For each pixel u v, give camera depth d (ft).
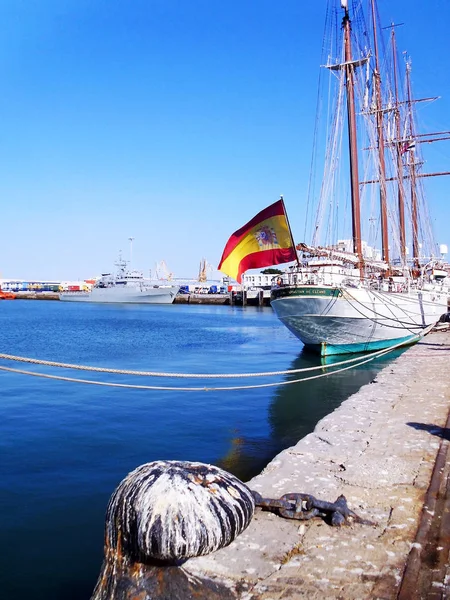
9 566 25.35
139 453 44.52
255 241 85.35
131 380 83.76
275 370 95.86
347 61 114.52
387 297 105.09
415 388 48.14
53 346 142.10
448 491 22.72
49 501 33.53
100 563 25.73
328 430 33.19
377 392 46.24
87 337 171.32
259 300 446.60
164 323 248.93
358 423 34.99
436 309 128.47
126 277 527.81
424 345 89.92
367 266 117.19
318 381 84.38
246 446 47.26
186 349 133.80
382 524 19.65
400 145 162.20
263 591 15.28
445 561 16.85
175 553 12.59
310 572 16.31
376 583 15.69
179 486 13.08
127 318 294.46
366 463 26.48
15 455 43.52
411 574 16.01
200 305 506.89
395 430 33.06
